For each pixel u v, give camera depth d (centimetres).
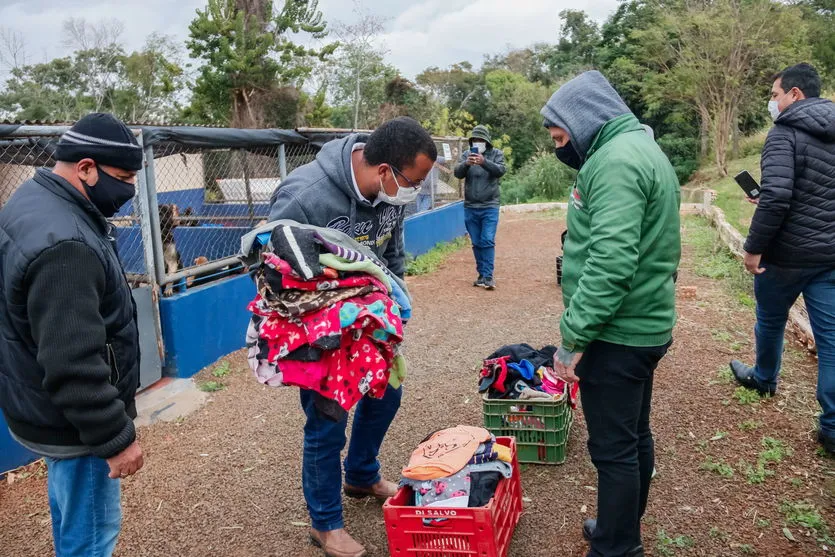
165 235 579
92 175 218
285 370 257
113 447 212
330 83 2797
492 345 622
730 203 1545
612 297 238
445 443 305
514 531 321
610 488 262
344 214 284
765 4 1978
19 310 207
